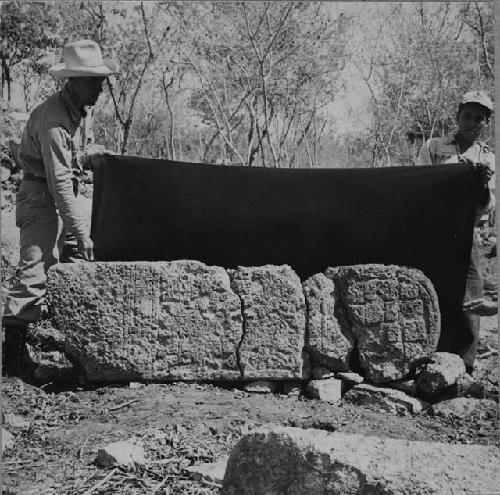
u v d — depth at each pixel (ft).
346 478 9.06
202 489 11.69
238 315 17.35
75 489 11.78
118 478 12.23
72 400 16.28
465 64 44.98
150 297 17.37
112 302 17.33
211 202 18.45
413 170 18.16
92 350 17.22
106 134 45.42
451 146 19.69
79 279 17.33
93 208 18.56
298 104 44.19
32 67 38.65
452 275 18.19
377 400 16.80
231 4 42.86
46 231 17.71
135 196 18.48
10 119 28.04
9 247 24.16
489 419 16.11
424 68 44.96
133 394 16.53
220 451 13.41
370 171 18.26
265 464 9.77
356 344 17.62
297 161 44.29
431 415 16.52
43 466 12.80
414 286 17.44
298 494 9.39
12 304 17.31
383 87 45.42
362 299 17.51
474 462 9.17
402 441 9.71
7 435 13.98
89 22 40.75
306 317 17.51
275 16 43.06
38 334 17.17
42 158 17.52
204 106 45.27
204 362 17.33
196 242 18.54
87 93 17.61
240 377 17.30
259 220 18.42
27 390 16.65
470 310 18.13
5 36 37.47
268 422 15.21
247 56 43.34
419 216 18.17
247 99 42.50
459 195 18.04
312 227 18.37
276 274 17.47
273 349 17.31
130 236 18.56
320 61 43.93
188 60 43.98
